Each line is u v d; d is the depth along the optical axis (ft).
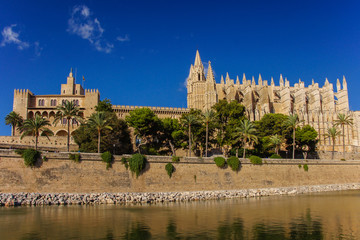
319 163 228.84
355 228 108.78
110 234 99.30
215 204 154.81
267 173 207.31
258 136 259.19
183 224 112.68
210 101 387.75
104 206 144.87
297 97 437.58
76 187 159.33
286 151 304.09
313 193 204.13
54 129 330.75
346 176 238.68
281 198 178.70
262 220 119.85
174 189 177.88
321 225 112.78
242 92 445.78
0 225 107.24
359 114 403.95
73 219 117.19
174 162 181.37
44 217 119.44
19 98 336.29
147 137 277.03
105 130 211.41
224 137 261.03
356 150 366.02
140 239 94.63
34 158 154.40
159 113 386.73
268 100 408.26
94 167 164.66
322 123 390.01
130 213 129.59
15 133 320.50
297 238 96.68
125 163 170.81
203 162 188.85
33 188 152.66
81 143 226.99
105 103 309.22
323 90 458.50
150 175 174.29
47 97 346.95
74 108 199.31
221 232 102.78
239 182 196.65
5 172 150.41
